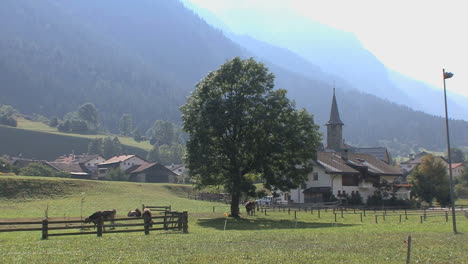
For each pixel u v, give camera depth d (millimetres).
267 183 54469
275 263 19422
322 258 20906
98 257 20672
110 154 195500
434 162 93000
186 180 143125
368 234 33188
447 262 20500
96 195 76438
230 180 53000
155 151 193125
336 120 138375
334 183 82375
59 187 76312
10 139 196250
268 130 51625
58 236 31141
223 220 50031
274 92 54625
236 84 53344
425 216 53719
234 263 19281
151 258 20406
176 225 38031
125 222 41562
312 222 48469
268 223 46500
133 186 92438
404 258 21328
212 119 50688
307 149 53656
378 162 105812
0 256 20984
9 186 70938
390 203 85062
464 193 117812
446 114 37344
